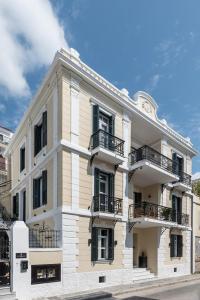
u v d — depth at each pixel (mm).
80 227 14078
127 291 14008
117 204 16125
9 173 26406
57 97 15062
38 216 16406
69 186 14055
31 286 11422
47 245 13367
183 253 22219
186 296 13359
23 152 21688
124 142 17469
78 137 14930
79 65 15359
